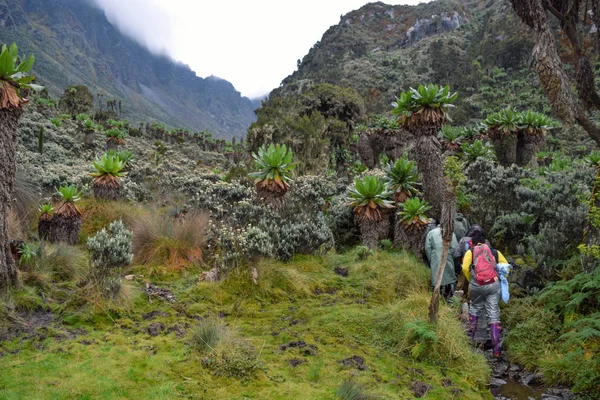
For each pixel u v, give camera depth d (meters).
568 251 6.01
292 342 4.26
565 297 5.04
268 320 4.88
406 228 7.28
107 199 8.06
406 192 8.07
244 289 5.58
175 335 4.18
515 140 12.57
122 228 5.84
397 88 118.31
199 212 7.83
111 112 47.75
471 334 4.99
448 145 13.28
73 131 25.14
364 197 7.60
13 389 2.97
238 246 6.09
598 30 6.12
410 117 8.01
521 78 91.44
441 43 140.12
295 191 9.30
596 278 4.53
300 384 3.46
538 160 19.36
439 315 4.79
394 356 4.27
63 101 43.75
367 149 17.45
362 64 146.75
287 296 5.66
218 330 4.07
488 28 125.25
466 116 80.88
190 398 3.12
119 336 4.05
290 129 17.81
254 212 7.70
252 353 3.87
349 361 3.99
